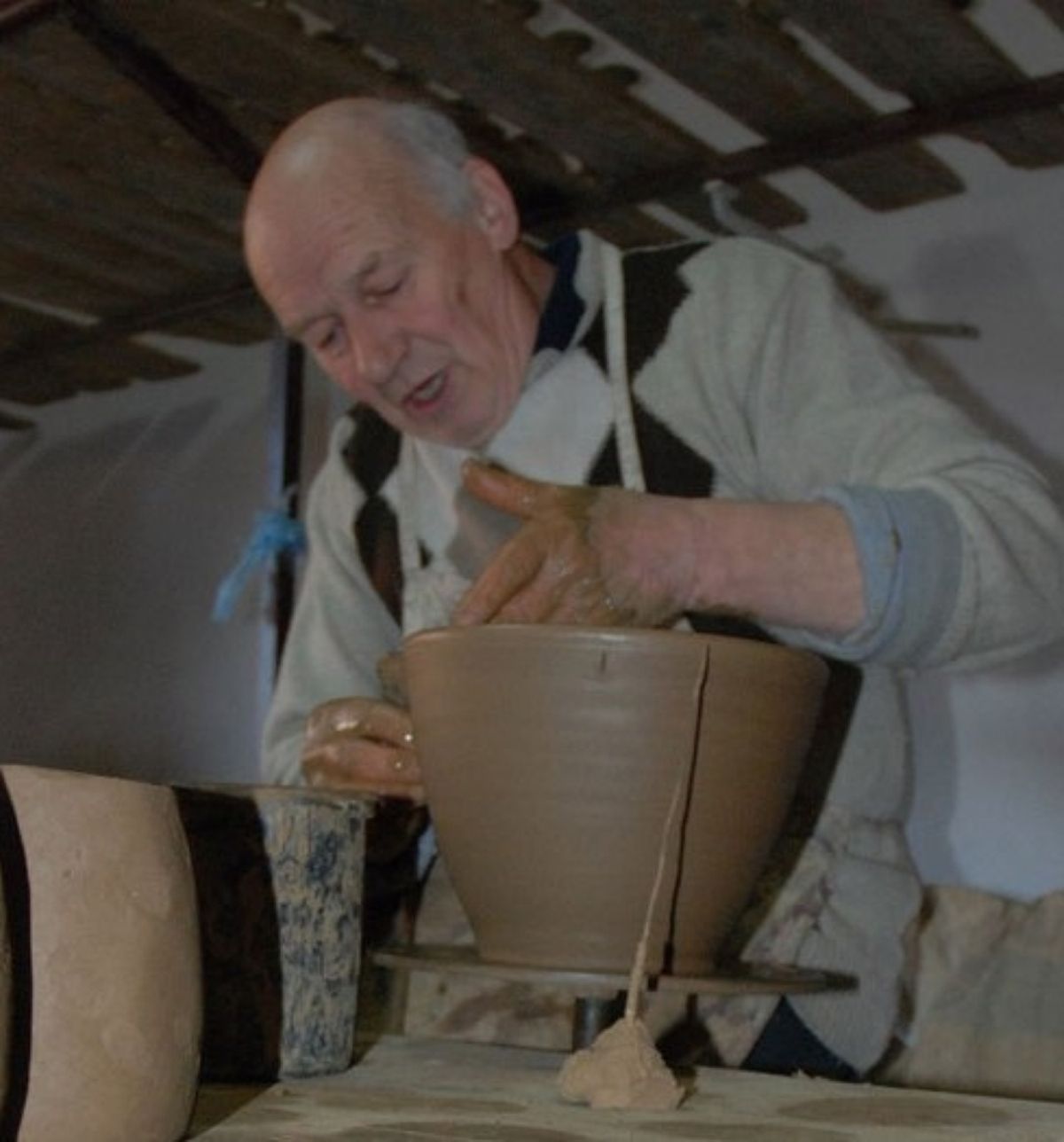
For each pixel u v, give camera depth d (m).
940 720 2.70
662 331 1.33
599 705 0.96
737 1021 1.25
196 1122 0.80
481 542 1.42
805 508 1.07
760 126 2.46
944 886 2.33
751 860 1.02
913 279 2.80
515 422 1.37
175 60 2.25
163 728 3.76
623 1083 0.84
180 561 3.79
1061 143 2.53
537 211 2.66
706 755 0.97
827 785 1.29
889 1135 0.76
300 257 1.30
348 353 1.37
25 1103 0.68
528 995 1.36
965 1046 2.11
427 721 1.04
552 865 0.98
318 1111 0.83
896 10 2.14
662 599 1.06
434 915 1.40
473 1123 0.78
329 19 2.16
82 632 3.95
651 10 2.15
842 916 1.27
